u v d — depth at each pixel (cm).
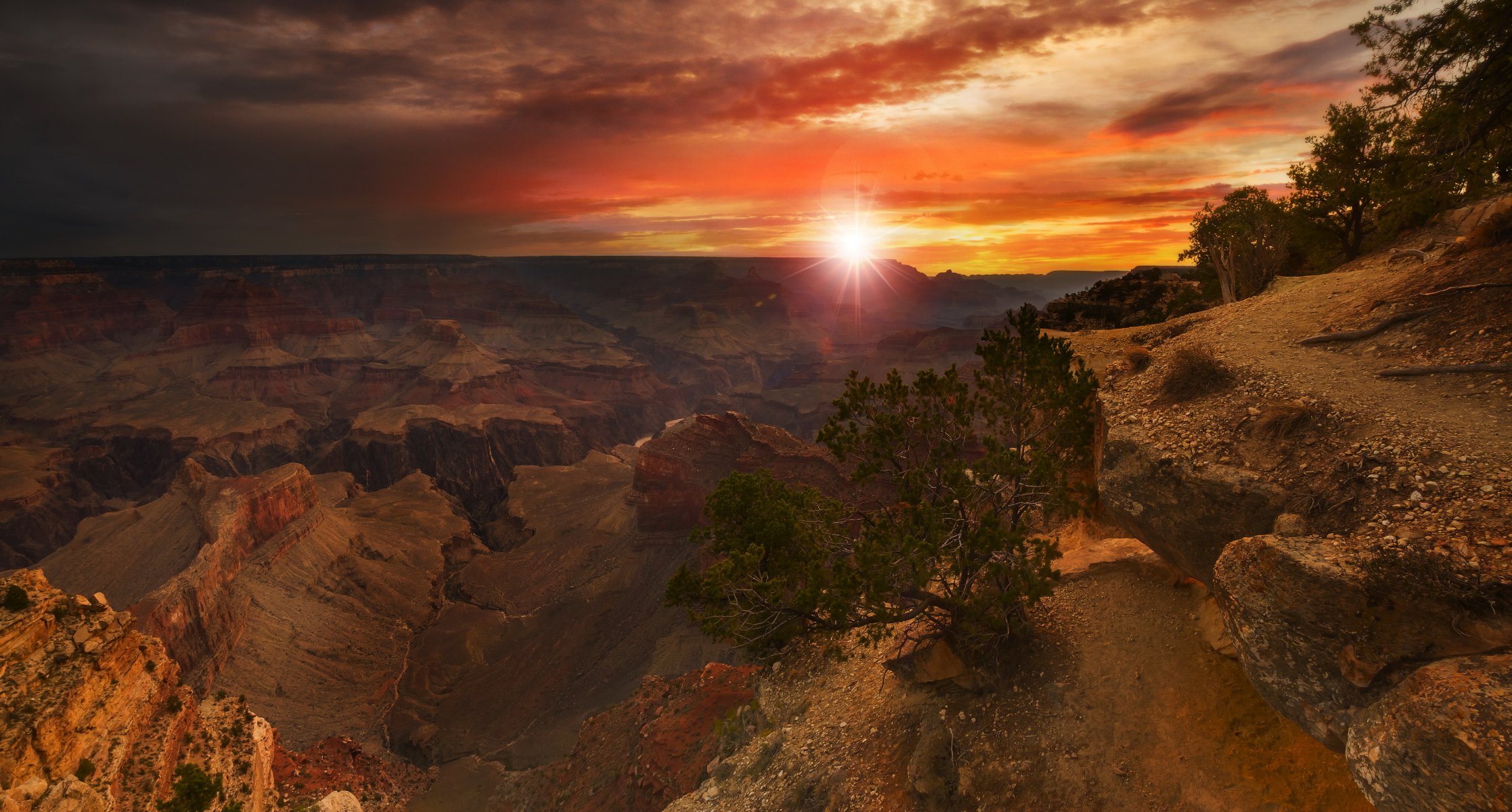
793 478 8550
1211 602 1736
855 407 2180
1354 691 1024
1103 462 1683
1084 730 1688
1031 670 1900
